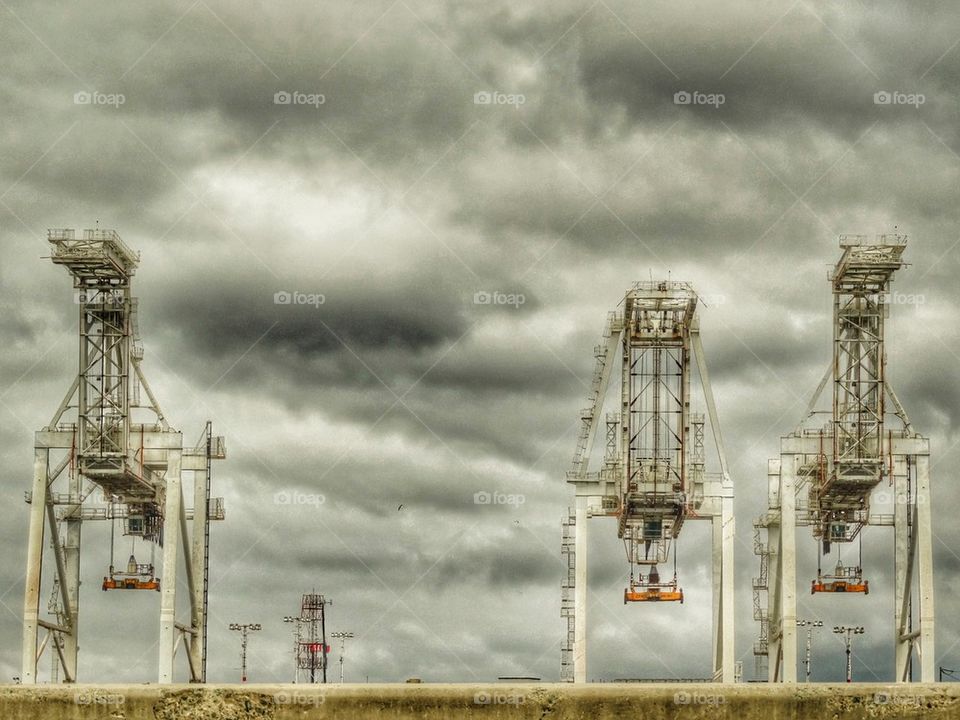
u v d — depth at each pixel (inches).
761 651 3939.5
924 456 3540.8
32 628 3526.1
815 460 3570.4
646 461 3481.8
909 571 3624.5
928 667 3474.4
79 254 3437.5
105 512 3801.7
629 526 3558.1
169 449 3617.1
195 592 3801.7
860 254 3395.7
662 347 3511.3
